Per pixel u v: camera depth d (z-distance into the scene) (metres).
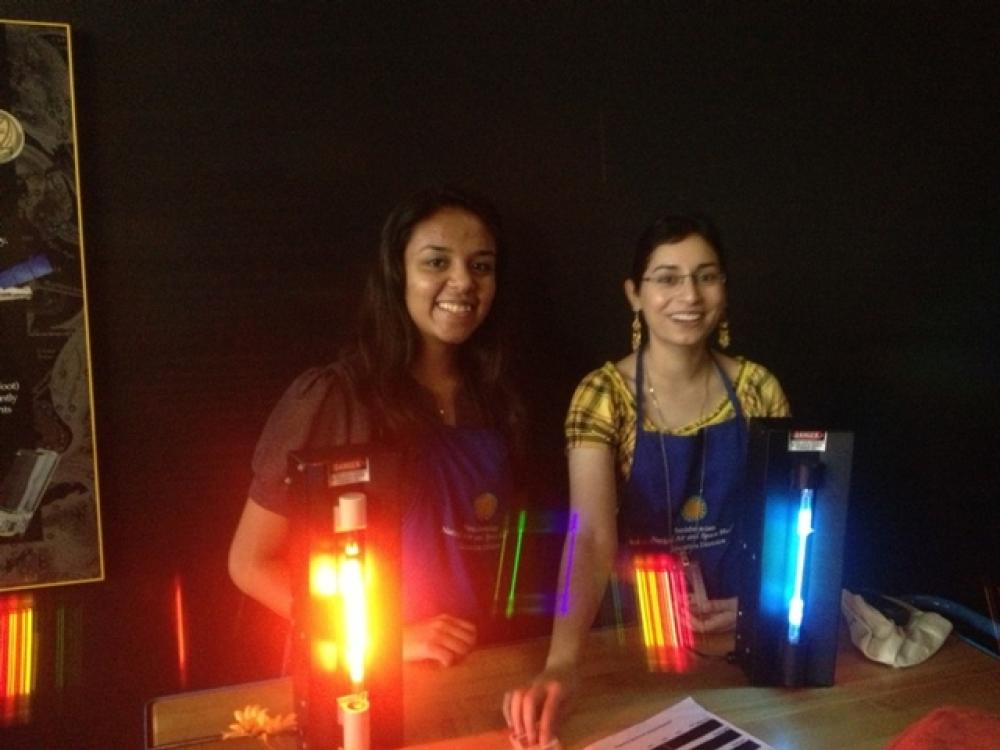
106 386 1.92
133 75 1.84
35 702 1.96
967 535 2.66
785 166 2.29
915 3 2.32
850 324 2.42
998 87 2.43
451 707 1.41
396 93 2.00
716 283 1.77
